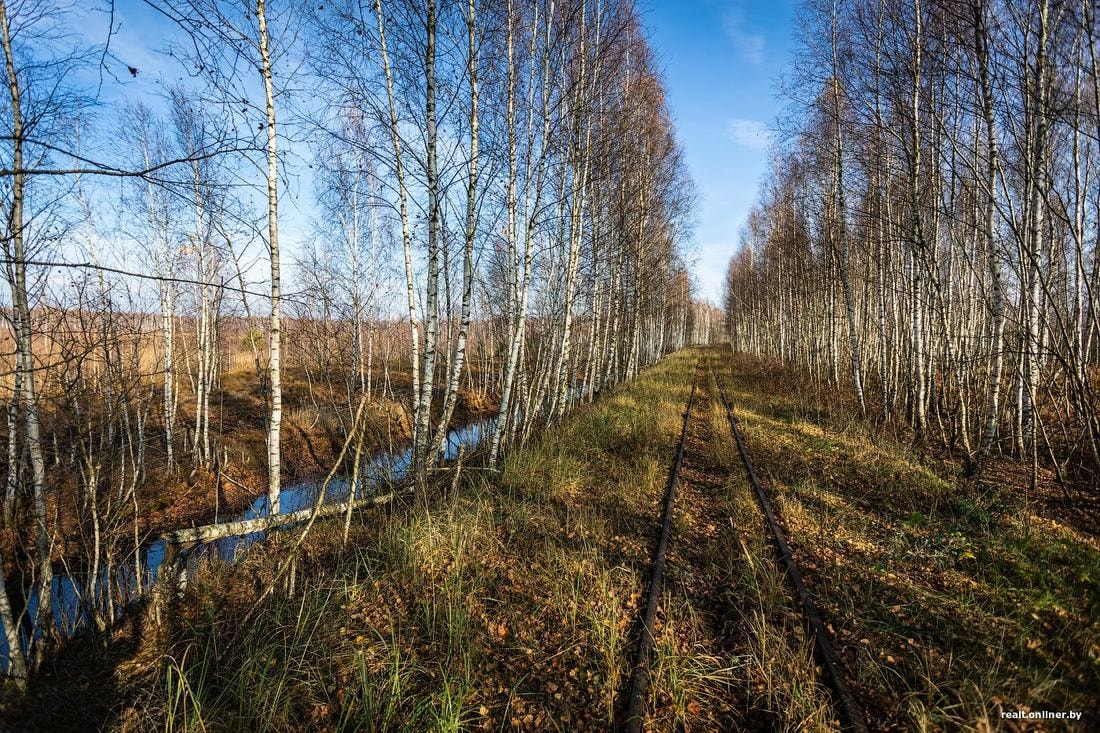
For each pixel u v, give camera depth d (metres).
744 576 4.40
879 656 3.39
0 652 4.36
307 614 4.04
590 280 12.91
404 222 7.25
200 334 11.14
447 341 10.38
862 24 9.68
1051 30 5.89
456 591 4.19
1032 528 5.10
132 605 4.82
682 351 56.31
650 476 7.44
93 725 3.31
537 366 11.61
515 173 8.88
